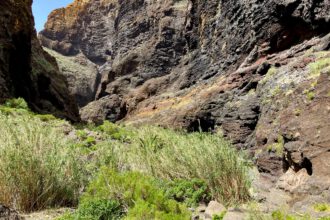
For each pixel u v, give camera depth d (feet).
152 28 316.60
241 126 78.02
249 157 46.62
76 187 19.99
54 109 114.62
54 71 147.13
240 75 105.09
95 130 58.44
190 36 225.97
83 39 566.36
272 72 80.23
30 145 19.35
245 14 128.36
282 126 31.14
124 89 276.62
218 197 21.22
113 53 372.99
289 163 28.58
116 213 15.56
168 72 270.87
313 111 27.84
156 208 14.58
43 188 18.06
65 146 22.45
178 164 24.52
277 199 22.93
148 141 29.35
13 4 97.96
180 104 152.76
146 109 200.54
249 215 14.78
